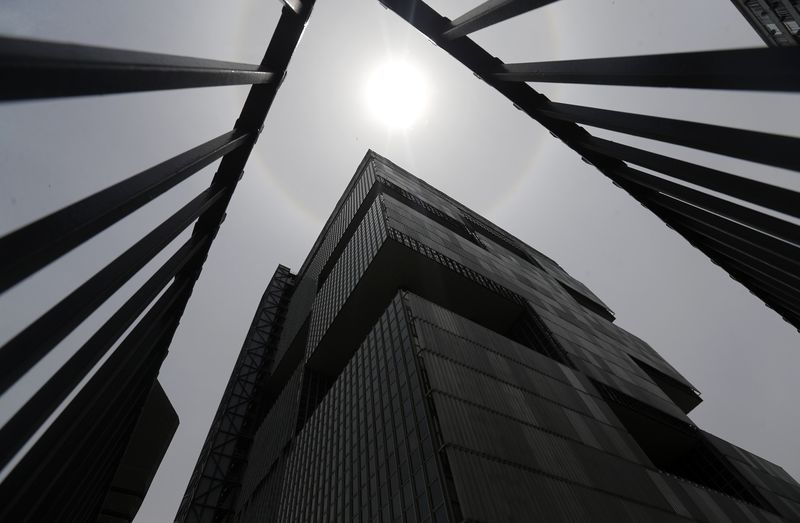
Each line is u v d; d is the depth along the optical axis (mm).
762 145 8867
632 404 57656
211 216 13703
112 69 4723
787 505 57656
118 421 14891
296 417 69812
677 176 13766
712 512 39250
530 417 35156
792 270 15031
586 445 36094
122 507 49219
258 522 63719
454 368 35844
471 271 70562
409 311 42875
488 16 13414
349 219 100875
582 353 63250
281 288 166625
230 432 111562
